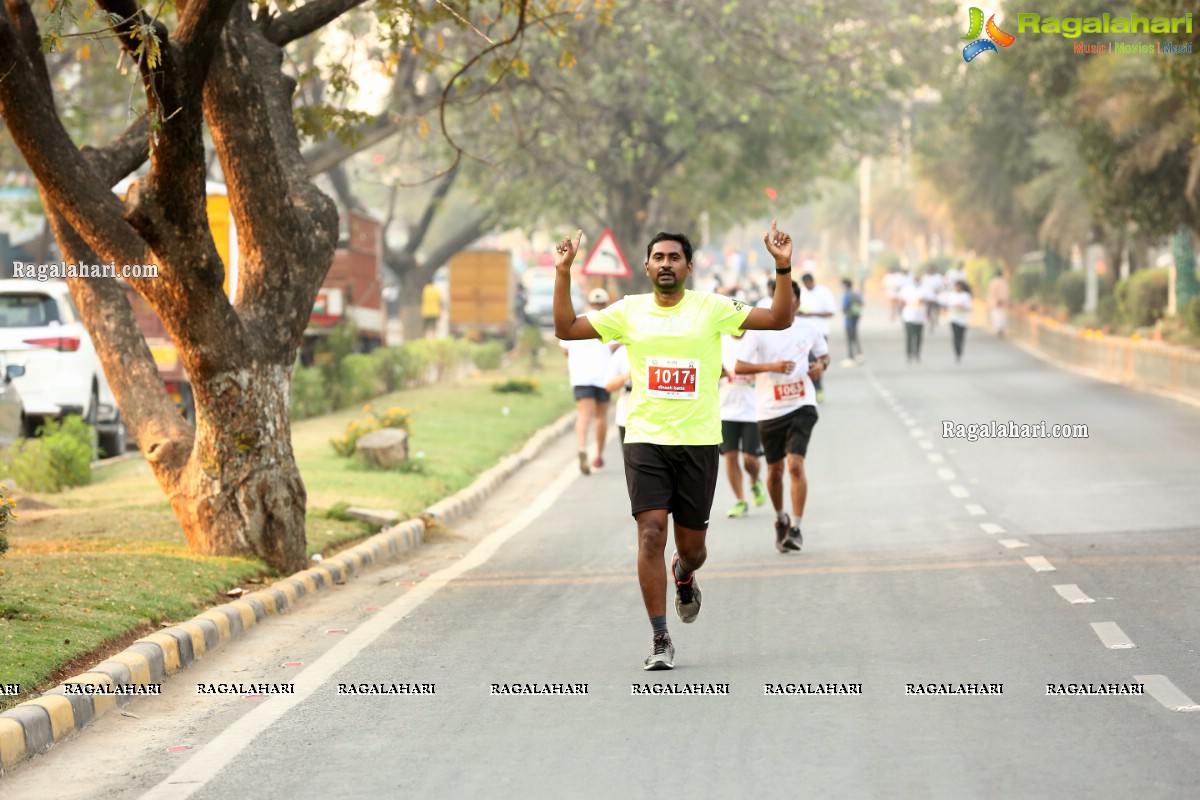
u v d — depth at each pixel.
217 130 14.44
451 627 12.42
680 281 10.20
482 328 67.00
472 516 20.84
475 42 35.25
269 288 15.08
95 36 12.36
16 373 24.94
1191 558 14.41
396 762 8.32
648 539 10.34
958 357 49.22
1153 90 36.91
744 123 46.84
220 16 12.54
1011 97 64.56
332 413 32.75
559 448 29.73
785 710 9.15
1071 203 57.12
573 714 9.23
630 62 38.88
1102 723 8.60
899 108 63.28
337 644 11.90
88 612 11.56
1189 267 50.78
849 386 40.25
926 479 21.94
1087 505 18.62
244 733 9.12
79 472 21.59
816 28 42.59
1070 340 48.88
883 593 13.20
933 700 9.27
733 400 18.50
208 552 14.95
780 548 15.75
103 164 15.52
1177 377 36.78
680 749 8.34
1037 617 11.86
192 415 31.36
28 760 8.63
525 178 46.66
